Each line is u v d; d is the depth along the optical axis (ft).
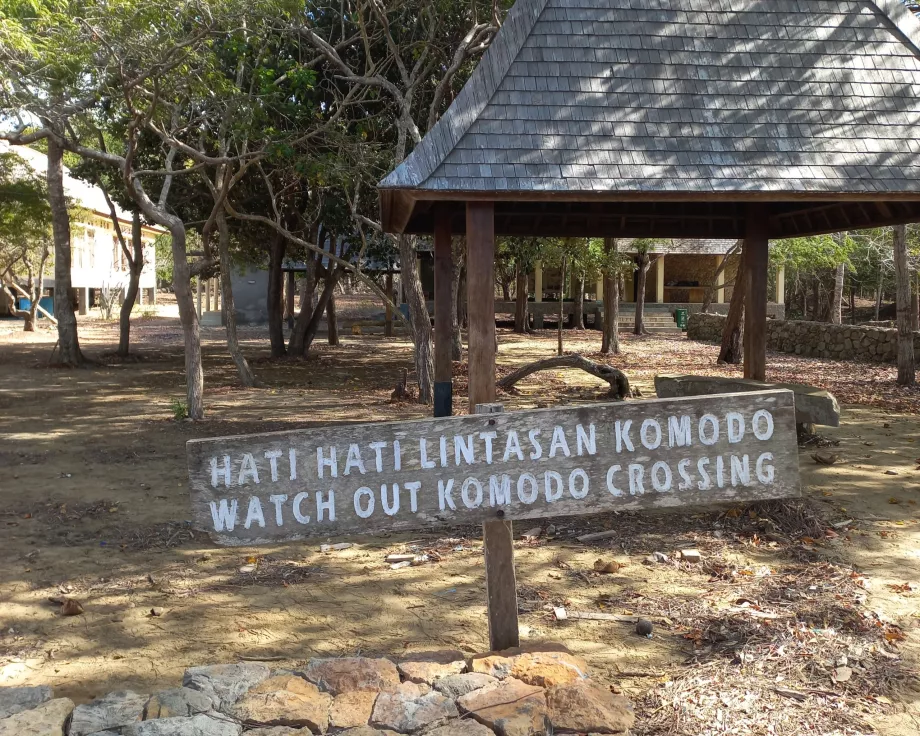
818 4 22.30
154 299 180.24
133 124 31.71
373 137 48.47
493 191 17.78
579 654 13.07
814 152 19.75
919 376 52.90
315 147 42.68
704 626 14.08
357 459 10.03
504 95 19.36
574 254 70.44
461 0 43.57
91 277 140.05
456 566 17.76
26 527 20.59
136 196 34.88
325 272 70.64
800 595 15.46
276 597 15.94
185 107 42.39
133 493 23.94
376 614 15.05
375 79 40.42
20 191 70.38
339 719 9.71
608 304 73.51
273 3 31.76
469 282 18.17
